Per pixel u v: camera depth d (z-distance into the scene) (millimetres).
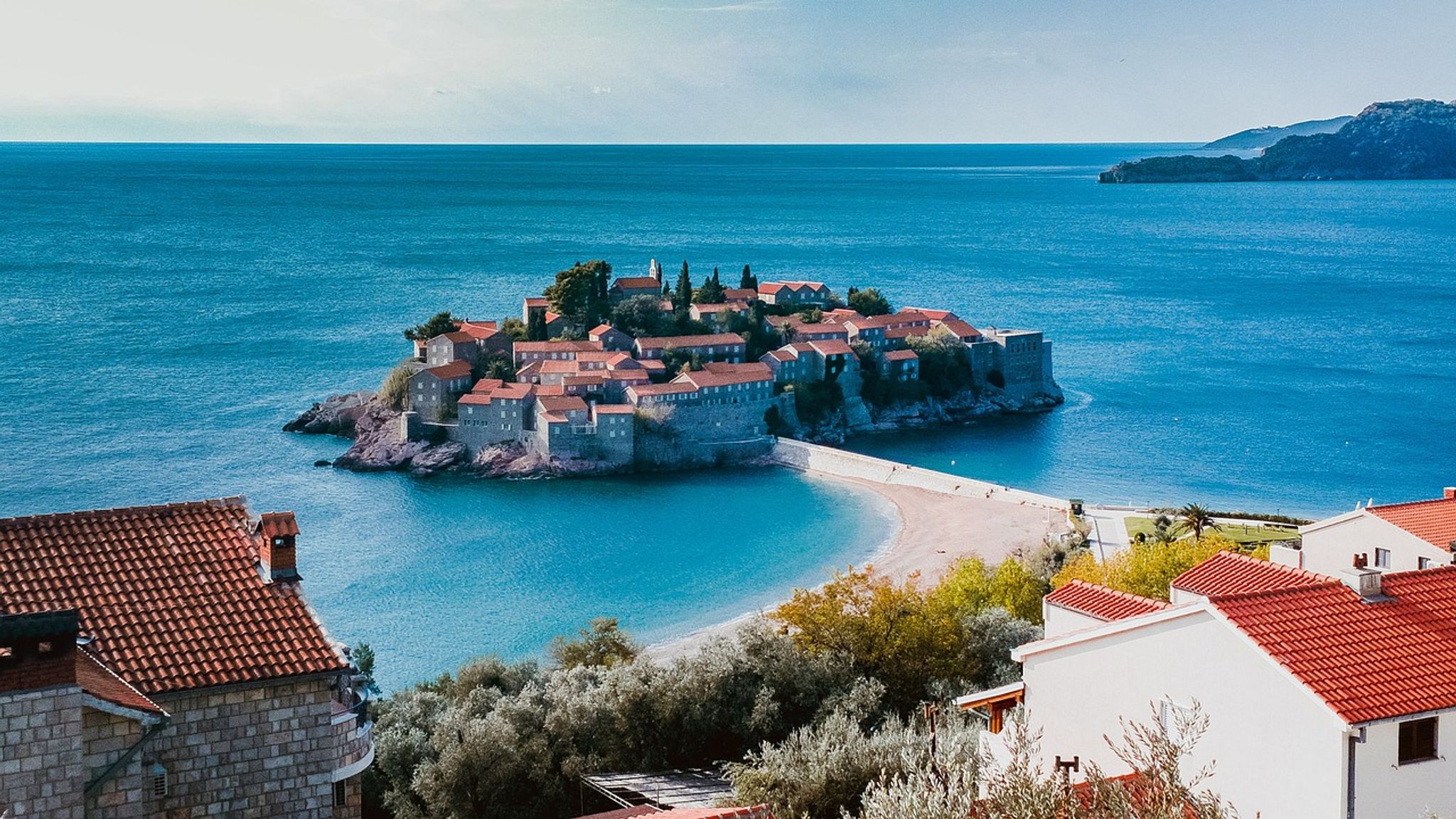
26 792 40312
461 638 176875
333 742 50375
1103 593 71250
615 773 84562
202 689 47062
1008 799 36656
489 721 83562
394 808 82688
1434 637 46125
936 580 196125
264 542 51906
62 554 50500
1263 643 44750
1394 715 42094
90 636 47594
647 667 92500
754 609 187750
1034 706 53656
